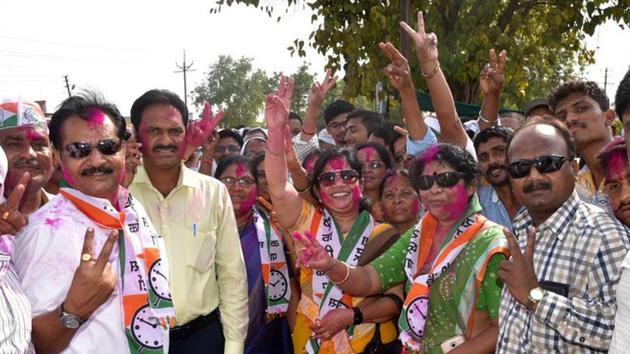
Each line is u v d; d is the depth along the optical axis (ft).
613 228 7.88
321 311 12.14
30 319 7.70
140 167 12.25
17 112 9.71
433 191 10.37
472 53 33.12
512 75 35.17
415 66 31.09
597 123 13.20
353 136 19.56
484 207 14.44
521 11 35.86
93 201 8.75
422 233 10.90
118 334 8.76
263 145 21.58
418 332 10.19
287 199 12.32
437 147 10.59
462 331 9.98
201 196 12.30
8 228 7.57
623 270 6.40
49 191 14.14
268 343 14.02
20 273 8.18
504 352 8.45
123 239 9.00
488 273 9.71
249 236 14.25
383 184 14.08
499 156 13.83
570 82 13.62
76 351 8.45
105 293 7.90
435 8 32.53
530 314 8.07
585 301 7.60
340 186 12.14
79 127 8.71
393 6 31.48
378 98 33.68
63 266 8.25
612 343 6.45
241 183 14.14
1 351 7.18
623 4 33.58
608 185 9.14
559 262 8.13
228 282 12.48
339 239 12.44
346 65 34.24
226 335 12.27
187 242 12.00
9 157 9.68
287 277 14.15
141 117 11.97
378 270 11.44
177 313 11.77
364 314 11.59
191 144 13.56
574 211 8.42
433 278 10.19
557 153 8.48
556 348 7.79
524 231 9.14
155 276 9.42
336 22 32.78
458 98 35.24
